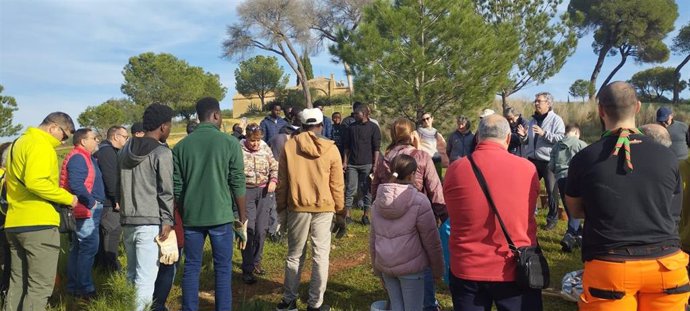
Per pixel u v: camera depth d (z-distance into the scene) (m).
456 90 15.30
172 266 4.73
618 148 2.69
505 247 3.04
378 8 15.59
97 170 5.40
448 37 14.95
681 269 2.71
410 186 3.88
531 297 3.09
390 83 15.06
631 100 2.79
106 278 5.55
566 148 6.88
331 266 6.46
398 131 4.86
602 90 2.91
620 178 2.69
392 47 15.01
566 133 6.97
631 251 2.67
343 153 8.63
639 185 2.67
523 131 7.59
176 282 5.76
